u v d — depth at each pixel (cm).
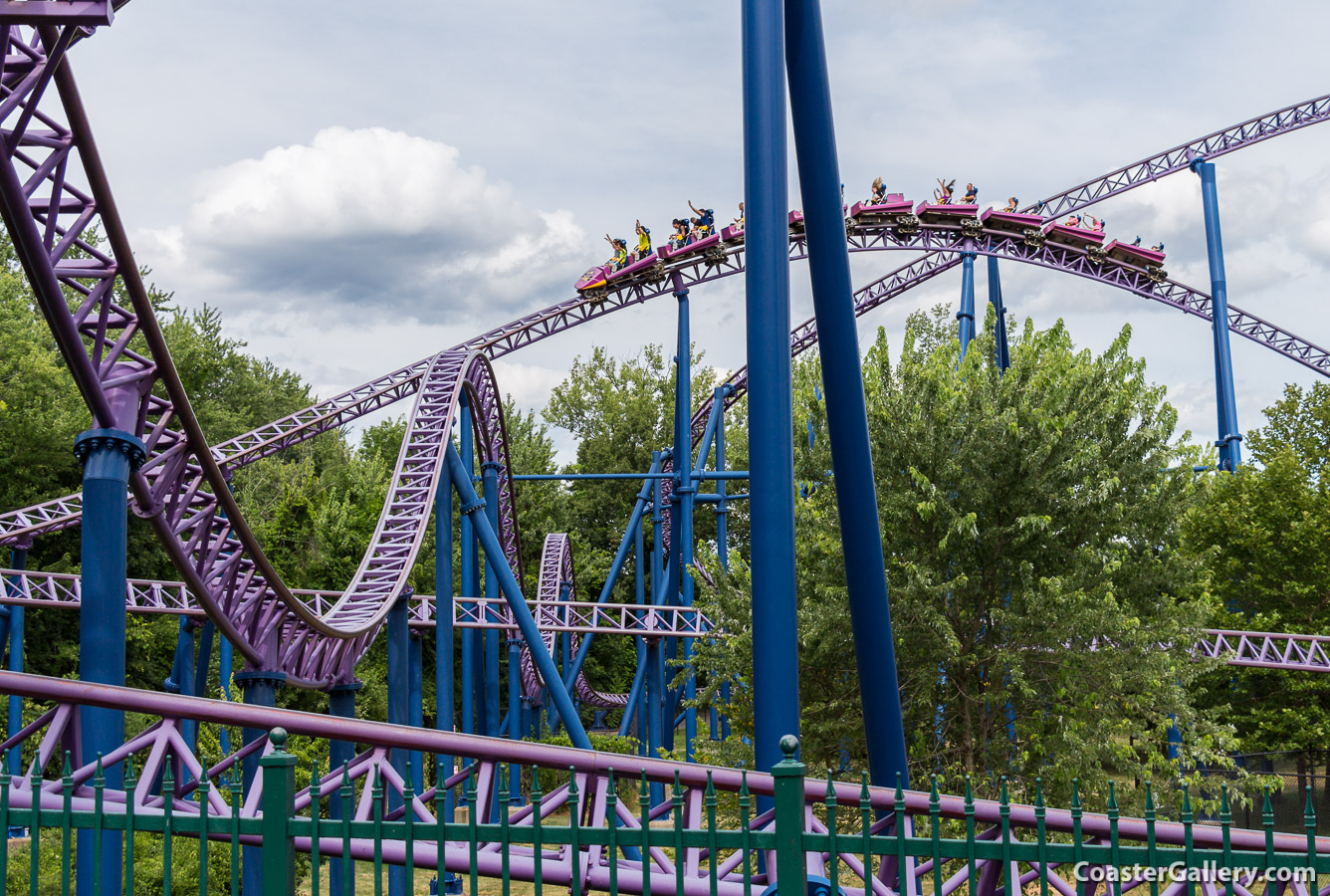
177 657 2895
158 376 1631
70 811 710
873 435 2427
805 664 2395
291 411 8156
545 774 3575
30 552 4466
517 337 4378
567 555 5350
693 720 4131
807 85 1235
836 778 2430
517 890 2469
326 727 952
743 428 8188
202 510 1938
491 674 3922
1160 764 2216
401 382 4247
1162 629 2317
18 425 4447
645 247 4300
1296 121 5103
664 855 938
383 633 4997
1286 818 3138
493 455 3666
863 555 1272
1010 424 2261
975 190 4528
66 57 1221
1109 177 5084
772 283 1079
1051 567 2386
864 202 4294
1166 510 2392
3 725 3488
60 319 1424
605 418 8025
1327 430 4000
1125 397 2428
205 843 705
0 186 1238
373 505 5391
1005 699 2252
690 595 4003
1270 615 3412
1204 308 4906
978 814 913
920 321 6738
